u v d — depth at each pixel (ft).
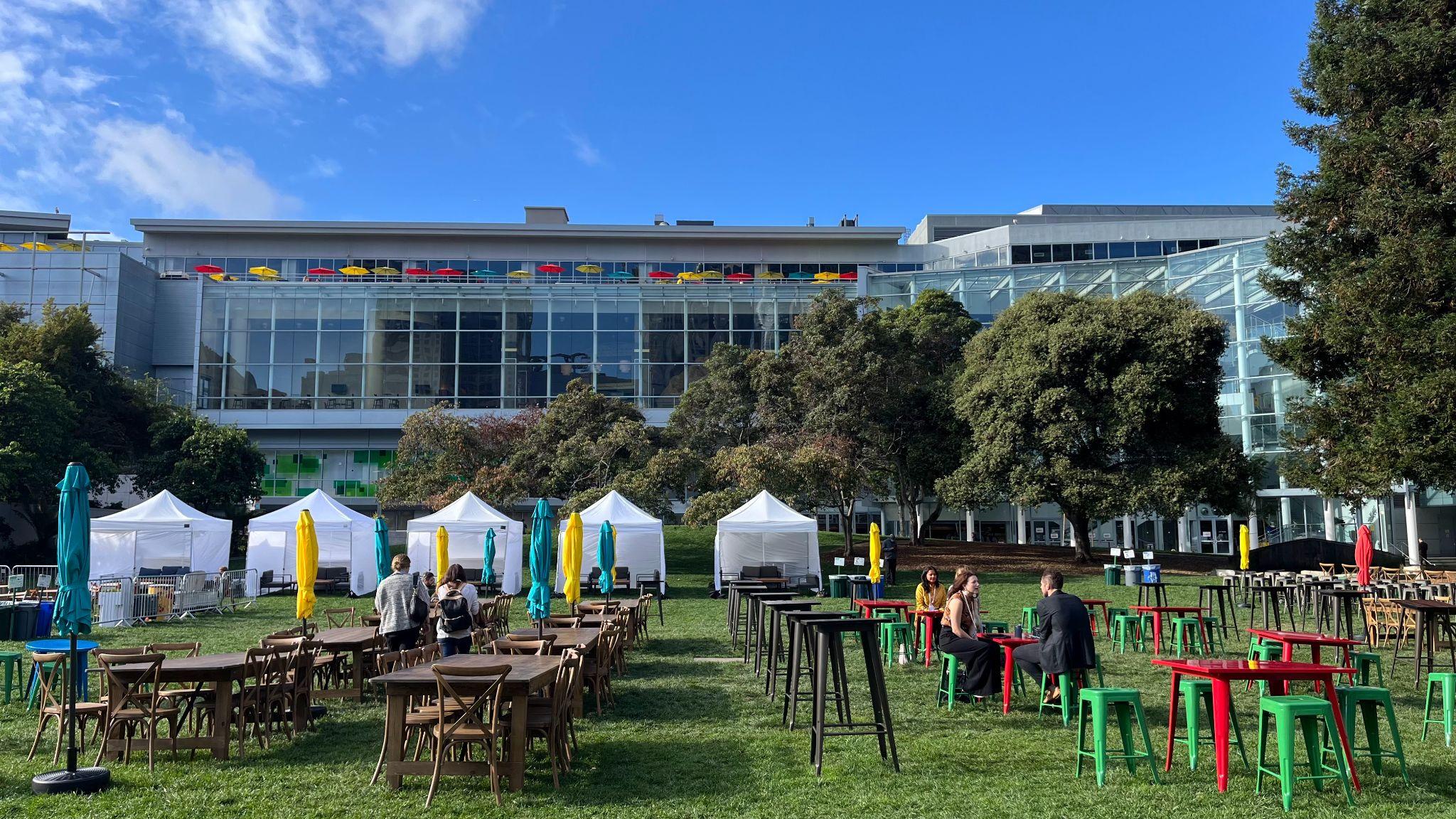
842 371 108.78
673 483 99.60
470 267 181.47
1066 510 108.47
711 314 159.74
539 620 40.09
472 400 153.58
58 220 191.01
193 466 118.83
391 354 153.28
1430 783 22.20
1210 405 100.83
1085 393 101.04
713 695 35.70
